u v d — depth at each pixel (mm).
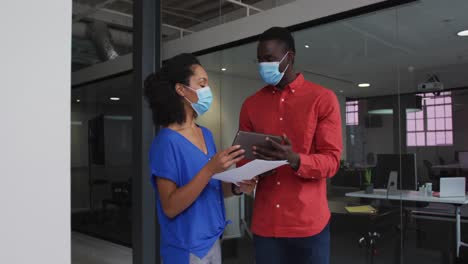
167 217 1240
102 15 5230
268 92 1614
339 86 3021
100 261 4316
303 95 1511
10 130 1190
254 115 1628
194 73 1261
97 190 5809
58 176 1284
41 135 1250
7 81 1187
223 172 1155
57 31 1289
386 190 2885
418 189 2758
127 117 5387
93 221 5812
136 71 2605
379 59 2846
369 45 2873
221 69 3779
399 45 2758
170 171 1191
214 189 1295
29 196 1223
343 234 3090
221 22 3703
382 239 2914
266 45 1478
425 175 2725
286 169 1496
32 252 1229
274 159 1300
